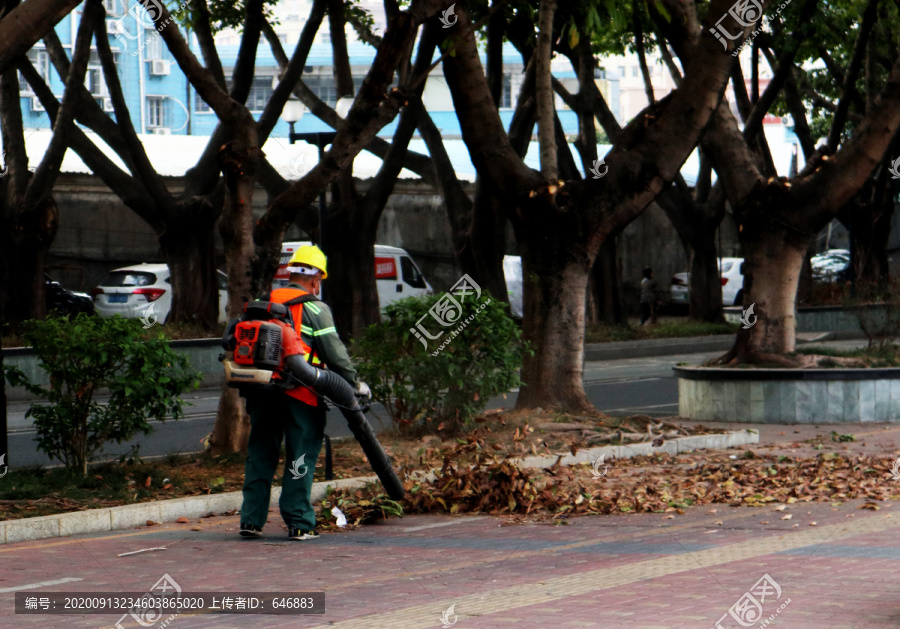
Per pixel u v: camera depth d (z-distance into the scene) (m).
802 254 16.17
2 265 22.78
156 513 9.02
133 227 36.06
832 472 11.01
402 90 11.05
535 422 13.05
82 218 35.25
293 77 23.73
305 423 8.23
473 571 6.94
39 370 20.73
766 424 15.52
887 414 15.56
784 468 11.23
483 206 25.33
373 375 12.39
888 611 5.62
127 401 10.09
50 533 8.38
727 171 16.23
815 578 6.45
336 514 8.79
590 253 14.13
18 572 7.09
